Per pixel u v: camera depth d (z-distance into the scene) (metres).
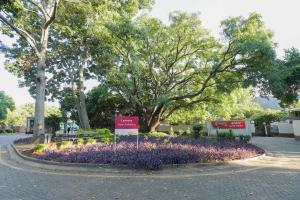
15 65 27.34
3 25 24.16
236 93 30.34
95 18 24.56
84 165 11.27
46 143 18.34
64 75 33.03
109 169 10.77
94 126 39.06
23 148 17.52
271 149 18.55
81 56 29.50
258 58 22.27
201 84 29.25
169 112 32.03
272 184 8.30
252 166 11.73
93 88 39.66
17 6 17.84
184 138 22.00
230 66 24.38
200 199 6.76
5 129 54.31
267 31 23.84
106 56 26.03
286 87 23.56
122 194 7.26
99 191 7.59
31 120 49.56
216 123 26.20
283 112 39.25
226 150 14.23
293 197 6.88
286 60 26.38
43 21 23.88
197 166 11.38
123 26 22.94
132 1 26.55
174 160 11.45
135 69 24.58
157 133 28.09
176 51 29.33
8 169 11.12
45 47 22.06
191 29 26.94
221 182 8.67
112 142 18.52
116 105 37.28
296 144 22.42
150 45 28.12
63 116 41.38
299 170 10.77
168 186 8.16
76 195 7.18
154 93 31.17
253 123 38.94
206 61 28.52
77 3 24.02
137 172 10.34
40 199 6.82
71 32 24.70
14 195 7.17
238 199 6.74
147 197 6.97
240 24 22.98
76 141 19.30
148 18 27.84
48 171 10.66
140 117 33.78
